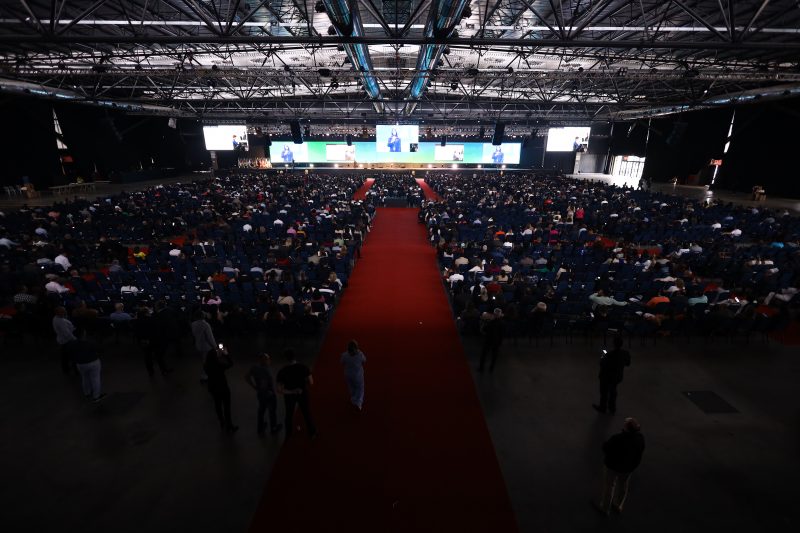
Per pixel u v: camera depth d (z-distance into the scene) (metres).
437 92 36.66
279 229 20.44
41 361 9.03
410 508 5.34
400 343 10.07
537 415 7.30
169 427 6.91
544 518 5.20
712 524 5.14
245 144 45.03
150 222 20.53
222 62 24.73
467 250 15.86
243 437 6.68
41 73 22.50
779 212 24.88
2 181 30.75
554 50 21.39
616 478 5.21
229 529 5.01
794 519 5.23
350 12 10.09
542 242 18.73
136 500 5.42
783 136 31.50
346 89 35.19
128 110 39.66
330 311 11.55
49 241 17.34
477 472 5.97
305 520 5.14
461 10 10.59
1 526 5.03
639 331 9.82
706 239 18.25
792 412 7.43
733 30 10.20
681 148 42.28
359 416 7.25
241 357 9.35
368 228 23.27
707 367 8.95
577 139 44.62
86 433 6.74
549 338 10.38
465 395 7.90
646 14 16.39
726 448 6.52
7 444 6.48
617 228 21.53
